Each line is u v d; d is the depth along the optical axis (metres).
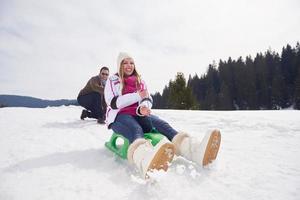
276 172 2.35
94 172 2.40
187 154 2.47
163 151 2.02
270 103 60.88
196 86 73.19
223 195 1.92
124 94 2.95
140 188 2.04
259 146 3.35
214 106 60.38
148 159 2.05
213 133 2.32
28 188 2.07
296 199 1.84
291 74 65.69
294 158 2.79
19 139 3.69
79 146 3.35
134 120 2.71
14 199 1.90
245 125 4.80
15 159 2.77
